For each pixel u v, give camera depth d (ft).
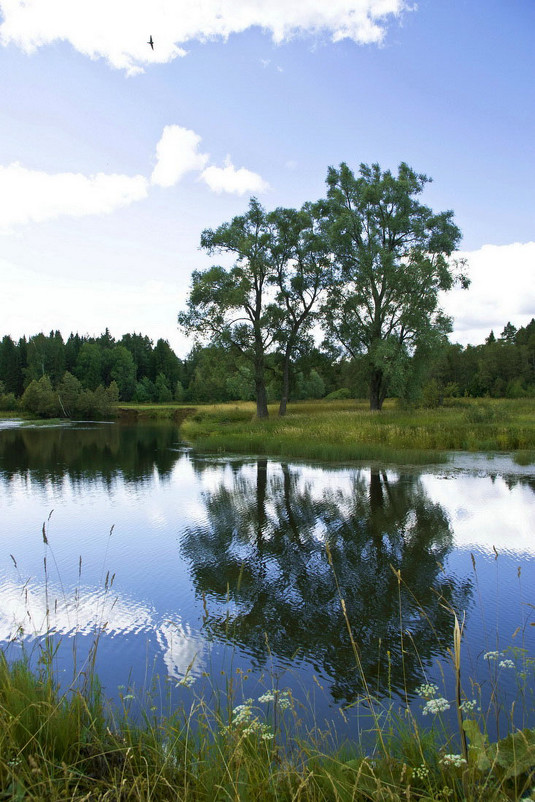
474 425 83.10
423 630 20.11
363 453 66.80
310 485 50.14
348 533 33.47
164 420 194.49
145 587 25.02
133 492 48.65
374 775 8.50
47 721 9.50
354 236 116.98
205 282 115.75
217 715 11.32
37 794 7.86
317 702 15.15
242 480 54.13
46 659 12.35
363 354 117.50
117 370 330.95
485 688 15.25
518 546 29.89
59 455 80.48
